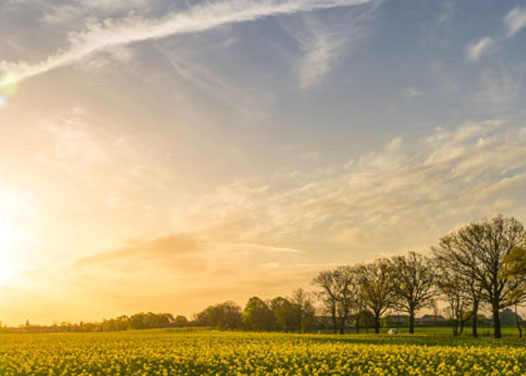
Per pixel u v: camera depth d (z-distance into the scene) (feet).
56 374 90.63
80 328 530.27
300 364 98.78
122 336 254.47
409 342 167.53
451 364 95.14
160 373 90.53
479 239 195.72
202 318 571.28
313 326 374.63
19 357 115.96
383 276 266.36
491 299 191.11
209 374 87.76
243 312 432.25
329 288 311.27
